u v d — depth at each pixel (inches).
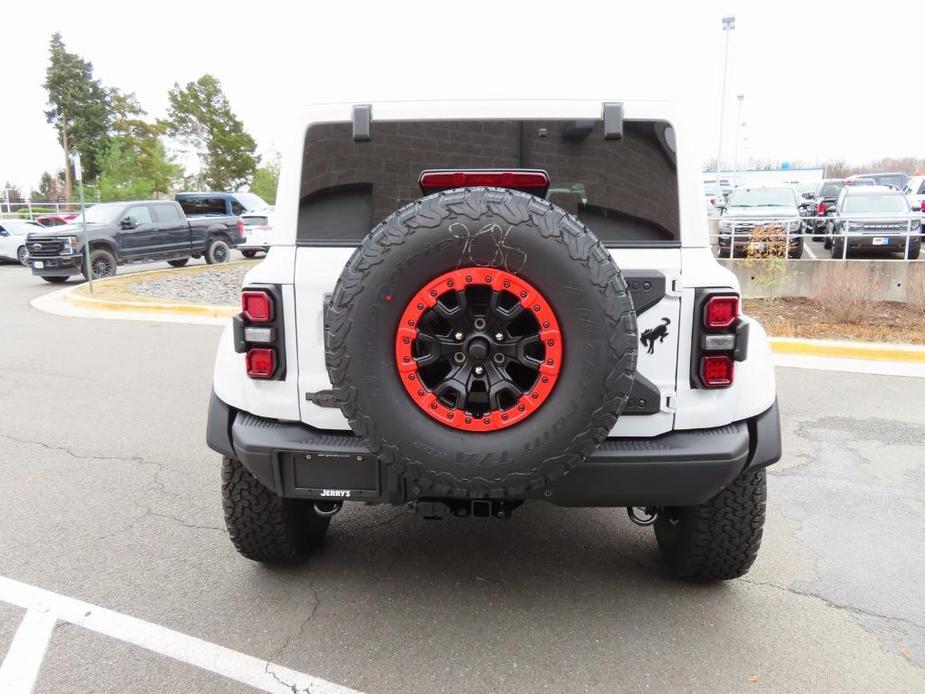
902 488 165.8
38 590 120.3
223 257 784.9
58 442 201.6
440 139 101.8
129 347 343.6
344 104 101.8
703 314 96.8
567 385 85.6
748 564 114.6
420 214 85.1
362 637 106.5
